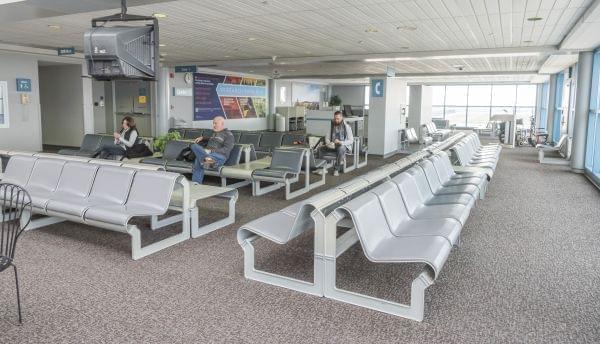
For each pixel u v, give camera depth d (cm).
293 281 344
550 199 701
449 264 404
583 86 970
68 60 1245
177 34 854
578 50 947
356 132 1445
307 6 614
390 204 366
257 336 276
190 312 306
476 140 1001
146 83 1480
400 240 327
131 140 841
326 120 1330
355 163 1045
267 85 2133
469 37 859
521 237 490
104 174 471
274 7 620
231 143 735
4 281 352
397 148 1445
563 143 1267
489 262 411
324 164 821
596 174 856
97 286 346
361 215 313
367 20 702
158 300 323
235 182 816
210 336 275
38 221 499
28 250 425
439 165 558
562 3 585
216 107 1781
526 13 646
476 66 1416
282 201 671
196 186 541
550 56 1090
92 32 439
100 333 276
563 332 285
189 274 374
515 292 345
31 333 275
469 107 2484
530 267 398
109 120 1575
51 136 1430
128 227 399
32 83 1179
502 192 760
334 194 362
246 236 365
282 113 2191
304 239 476
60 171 502
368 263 404
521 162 1197
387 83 1292
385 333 281
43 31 878
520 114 2312
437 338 276
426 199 454
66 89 1371
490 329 288
